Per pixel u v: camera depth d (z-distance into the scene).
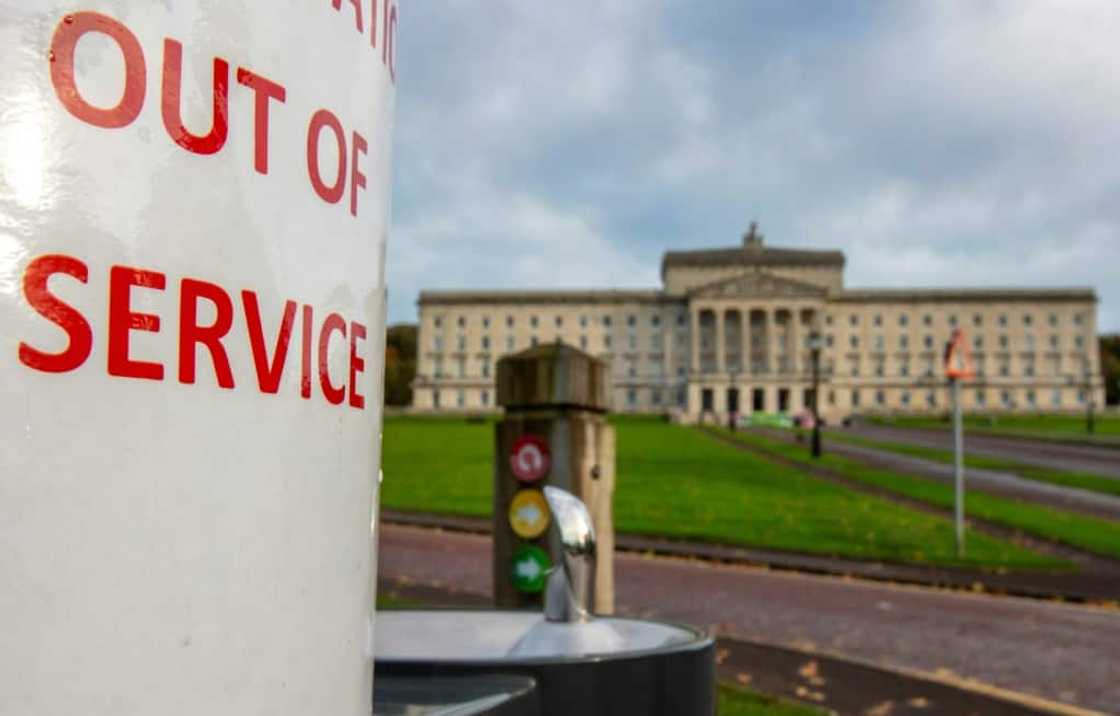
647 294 138.00
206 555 1.22
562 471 8.21
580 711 2.62
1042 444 64.31
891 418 115.06
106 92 1.15
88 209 1.13
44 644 1.06
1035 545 19.98
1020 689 9.39
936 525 22.52
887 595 14.68
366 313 1.57
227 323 1.26
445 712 2.20
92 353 1.12
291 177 1.38
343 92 1.50
